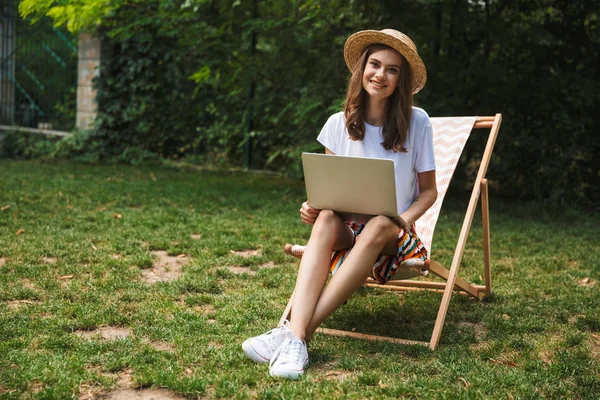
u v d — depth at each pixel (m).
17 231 4.84
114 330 2.96
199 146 11.01
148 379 2.35
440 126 3.82
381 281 3.00
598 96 7.47
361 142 3.06
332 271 3.03
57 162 10.20
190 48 8.79
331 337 2.94
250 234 5.21
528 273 4.39
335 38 7.89
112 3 7.71
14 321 2.96
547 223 6.63
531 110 7.85
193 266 4.13
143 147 10.85
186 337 2.84
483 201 3.60
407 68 2.95
